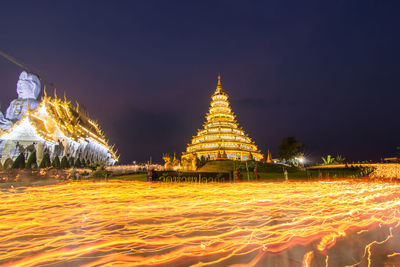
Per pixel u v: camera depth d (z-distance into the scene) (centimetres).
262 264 509
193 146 7956
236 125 8462
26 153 4647
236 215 940
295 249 591
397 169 3759
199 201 1259
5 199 1318
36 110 4919
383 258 537
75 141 5325
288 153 6175
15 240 656
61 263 517
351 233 711
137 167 4738
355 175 3691
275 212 987
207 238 669
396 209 1059
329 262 519
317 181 2920
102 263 517
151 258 539
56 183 2417
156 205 1144
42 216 925
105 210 1030
